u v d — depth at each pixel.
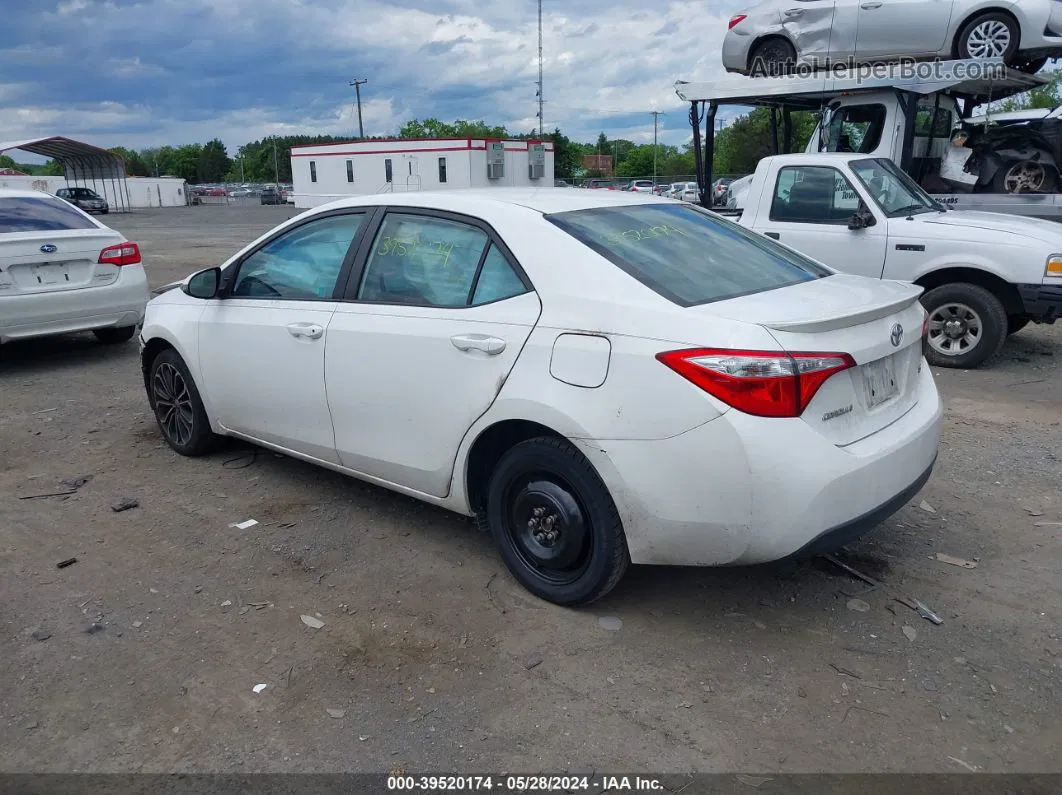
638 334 3.17
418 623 3.56
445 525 4.50
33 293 7.69
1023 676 3.17
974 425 6.04
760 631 3.47
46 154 49.34
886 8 9.77
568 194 4.21
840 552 4.13
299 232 4.59
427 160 40.66
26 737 2.89
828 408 3.10
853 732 2.88
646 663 3.27
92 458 5.55
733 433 2.97
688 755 2.78
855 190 7.88
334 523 4.52
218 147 132.00
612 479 3.22
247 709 3.03
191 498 4.87
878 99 9.12
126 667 3.27
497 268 3.69
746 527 3.04
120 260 8.30
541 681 3.16
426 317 3.83
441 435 3.79
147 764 2.77
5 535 4.42
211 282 4.89
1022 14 9.05
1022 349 8.46
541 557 3.62
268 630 3.52
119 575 3.99
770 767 2.72
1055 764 2.73
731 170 43.62
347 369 4.14
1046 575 3.89
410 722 2.95
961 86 9.60
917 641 3.39
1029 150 9.15
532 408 3.39
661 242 3.77
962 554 4.11
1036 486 4.91
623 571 3.45
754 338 3.01
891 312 3.45
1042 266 7.07
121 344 9.26
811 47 10.38
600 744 2.83
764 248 4.18
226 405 4.98
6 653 3.36
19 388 7.37
